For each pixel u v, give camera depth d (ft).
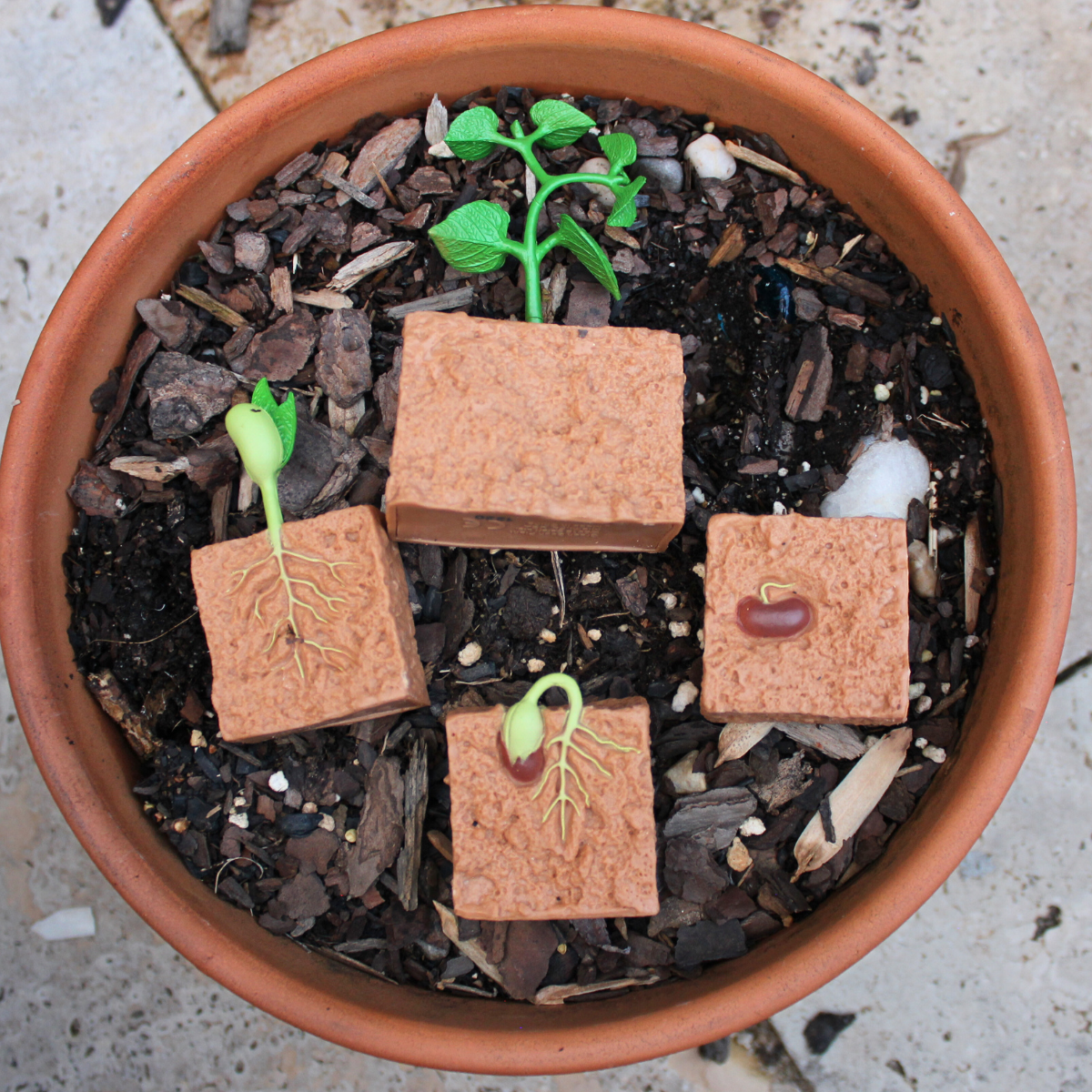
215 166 0.91
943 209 0.90
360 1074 1.10
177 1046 1.11
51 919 1.11
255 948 0.87
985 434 0.94
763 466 0.94
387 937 0.90
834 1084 1.09
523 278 0.95
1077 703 1.12
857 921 0.84
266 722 0.86
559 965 0.89
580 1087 1.09
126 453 0.93
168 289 0.94
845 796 0.90
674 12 1.16
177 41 1.18
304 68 0.90
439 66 0.93
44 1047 1.11
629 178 0.96
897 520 0.86
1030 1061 1.09
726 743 0.90
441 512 0.84
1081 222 1.15
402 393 0.84
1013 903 1.11
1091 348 1.14
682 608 0.92
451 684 0.92
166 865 0.88
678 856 0.89
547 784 0.85
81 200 1.17
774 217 0.96
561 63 0.93
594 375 0.85
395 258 0.95
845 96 0.91
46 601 0.89
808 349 0.95
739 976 0.85
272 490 0.86
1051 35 1.16
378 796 0.90
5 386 1.16
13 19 1.18
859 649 0.86
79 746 0.88
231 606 0.86
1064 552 0.87
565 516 0.84
